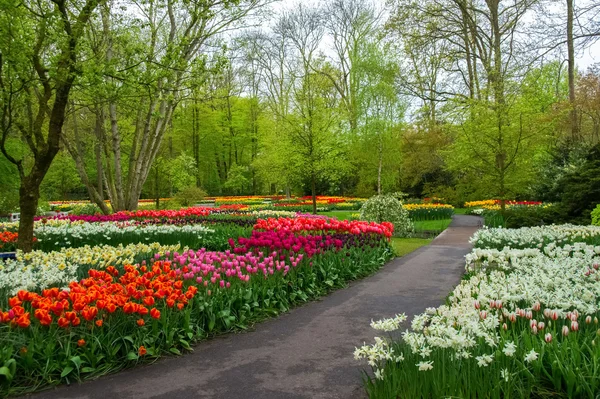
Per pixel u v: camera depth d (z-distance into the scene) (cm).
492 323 338
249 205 2920
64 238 1051
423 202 3131
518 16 2389
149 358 455
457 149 1808
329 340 511
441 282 797
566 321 384
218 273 607
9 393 373
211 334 531
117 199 2088
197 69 989
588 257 614
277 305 639
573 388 292
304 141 2048
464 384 288
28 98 877
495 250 660
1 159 1623
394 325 357
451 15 2617
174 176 3045
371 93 3044
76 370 410
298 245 755
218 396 373
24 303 482
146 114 2062
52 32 820
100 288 471
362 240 977
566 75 3609
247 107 4788
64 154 3638
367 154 3111
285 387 389
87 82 856
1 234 1003
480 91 1750
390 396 294
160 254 761
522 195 2522
